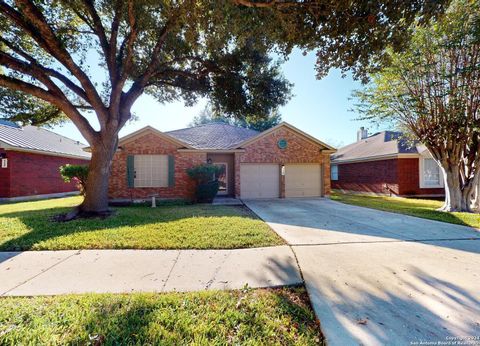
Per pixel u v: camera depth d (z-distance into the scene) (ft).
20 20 21.27
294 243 17.13
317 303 9.30
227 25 16.87
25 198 46.70
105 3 23.47
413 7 14.30
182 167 43.11
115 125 26.73
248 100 34.68
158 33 26.12
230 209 32.58
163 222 22.94
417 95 31.48
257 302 9.26
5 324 7.77
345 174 69.36
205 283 11.00
